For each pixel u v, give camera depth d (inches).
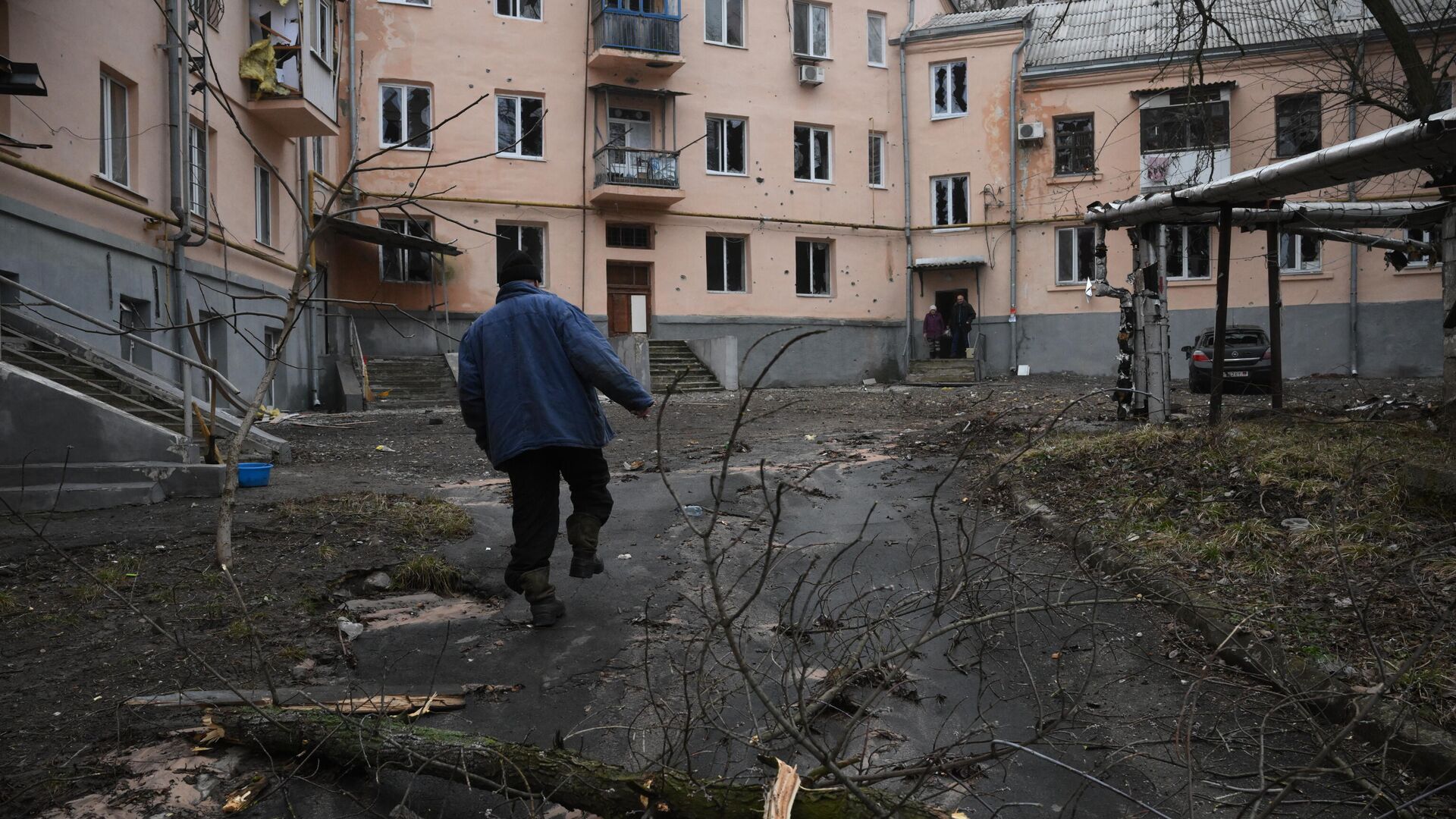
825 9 1043.9
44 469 278.4
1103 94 1010.1
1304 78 909.8
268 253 690.2
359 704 130.3
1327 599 172.9
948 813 106.6
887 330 1074.7
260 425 546.3
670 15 932.0
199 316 575.5
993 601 185.5
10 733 124.1
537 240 930.1
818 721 137.2
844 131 1051.3
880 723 137.1
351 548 219.8
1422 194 914.7
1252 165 949.2
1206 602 175.8
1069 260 1039.6
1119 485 272.2
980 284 1059.9
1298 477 250.1
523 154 917.2
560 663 157.3
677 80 969.5
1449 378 295.6
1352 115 889.5
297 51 654.5
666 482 96.1
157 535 231.1
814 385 1029.2
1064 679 155.6
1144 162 979.3
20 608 174.7
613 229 963.3
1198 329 1003.9
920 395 784.9
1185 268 1016.2
